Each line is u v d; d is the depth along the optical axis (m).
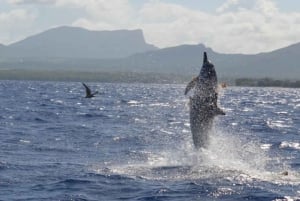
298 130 55.25
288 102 128.38
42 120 58.69
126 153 34.50
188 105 27.34
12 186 23.62
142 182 24.28
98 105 95.00
